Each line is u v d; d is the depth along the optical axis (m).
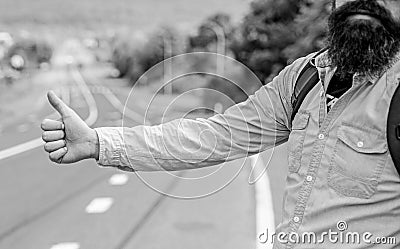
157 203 10.83
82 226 9.18
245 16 40.25
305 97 2.28
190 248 7.78
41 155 19.92
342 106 2.15
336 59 2.13
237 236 8.30
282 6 38.53
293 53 27.48
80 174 15.34
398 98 2.04
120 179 14.20
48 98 2.52
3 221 9.69
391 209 2.07
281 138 2.51
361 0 2.06
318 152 2.18
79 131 2.49
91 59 184.25
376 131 2.07
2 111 50.78
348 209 2.11
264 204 10.40
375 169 2.07
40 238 8.49
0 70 104.44
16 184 13.87
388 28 2.05
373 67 2.07
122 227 9.08
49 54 162.50
